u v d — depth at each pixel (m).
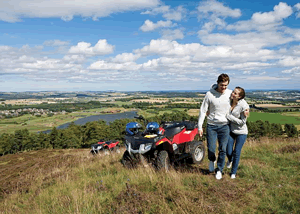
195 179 4.59
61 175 6.98
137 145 5.62
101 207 3.86
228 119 4.46
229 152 4.73
